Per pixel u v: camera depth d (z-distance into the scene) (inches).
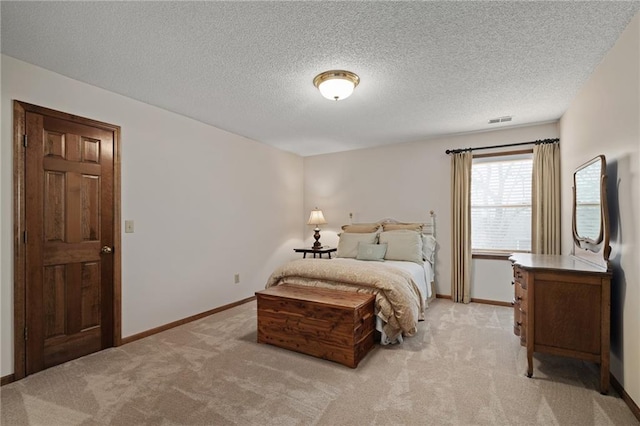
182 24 74.2
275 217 199.8
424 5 67.8
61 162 100.3
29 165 93.0
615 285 84.5
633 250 74.8
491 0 66.3
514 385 85.0
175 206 136.5
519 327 110.7
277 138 179.8
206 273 150.9
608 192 88.7
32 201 93.7
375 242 170.2
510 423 69.2
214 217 155.9
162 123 131.3
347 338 97.0
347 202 210.4
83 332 105.0
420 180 185.3
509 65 94.4
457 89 111.7
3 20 72.1
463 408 74.8
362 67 95.4
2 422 70.2
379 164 198.5
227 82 106.0
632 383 74.1
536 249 149.2
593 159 93.5
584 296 83.7
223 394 81.2
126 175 118.1
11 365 88.6
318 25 74.7
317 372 93.0
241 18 71.9
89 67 95.6
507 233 166.9
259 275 185.0
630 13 71.0
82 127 105.6
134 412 73.8
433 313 150.2
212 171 155.1
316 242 202.7
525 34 78.6
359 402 77.5
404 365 97.2
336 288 120.1
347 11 69.6
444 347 110.7
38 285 94.8
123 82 106.1
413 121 149.0
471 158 168.6
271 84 107.7
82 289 105.1
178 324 135.9
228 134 165.2
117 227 114.4
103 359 102.2
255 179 183.5
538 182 149.1
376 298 111.8
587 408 74.5
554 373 91.4
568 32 77.9
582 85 108.4
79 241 104.5
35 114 94.3
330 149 207.8
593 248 95.1
